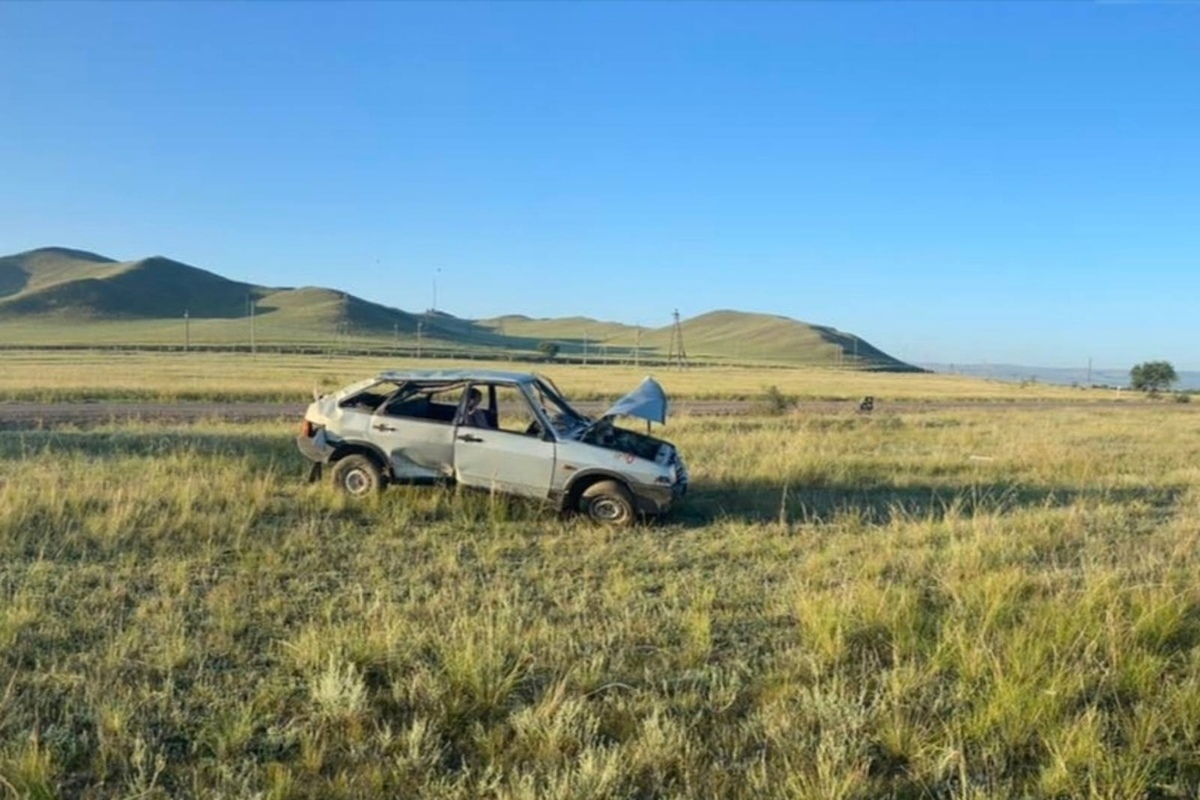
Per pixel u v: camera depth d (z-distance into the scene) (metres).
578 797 3.88
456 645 5.32
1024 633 5.71
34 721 4.52
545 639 5.80
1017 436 21.84
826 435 20.86
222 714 4.60
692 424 23.48
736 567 8.17
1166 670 5.53
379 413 10.60
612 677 5.26
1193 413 40.84
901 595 6.52
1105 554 8.65
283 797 3.86
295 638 5.81
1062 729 4.52
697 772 4.17
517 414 11.48
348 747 4.37
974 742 4.53
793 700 5.02
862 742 4.43
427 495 10.34
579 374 78.12
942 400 51.19
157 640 5.72
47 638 5.68
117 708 4.59
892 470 14.77
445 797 3.89
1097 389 92.31
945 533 9.46
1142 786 4.08
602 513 9.90
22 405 26.41
